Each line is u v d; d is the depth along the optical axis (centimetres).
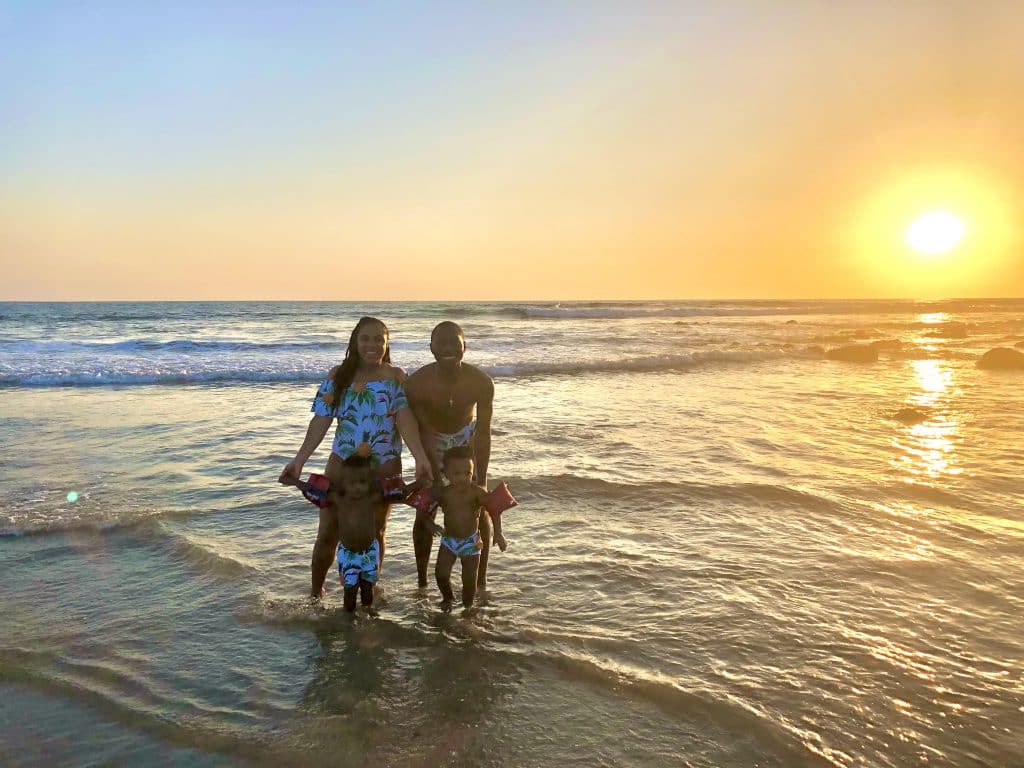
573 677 335
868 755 276
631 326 4009
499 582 448
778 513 584
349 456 428
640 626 385
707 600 417
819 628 380
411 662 350
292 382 1517
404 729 295
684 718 301
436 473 443
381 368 435
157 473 705
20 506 584
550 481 666
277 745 284
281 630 383
